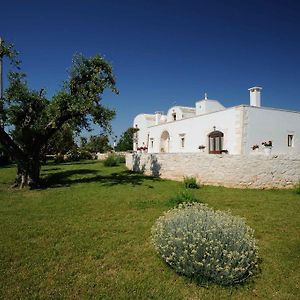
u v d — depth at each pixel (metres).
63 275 4.83
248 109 20.27
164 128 30.11
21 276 4.78
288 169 14.49
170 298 4.23
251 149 20.27
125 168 25.08
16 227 7.27
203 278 4.66
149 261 5.41
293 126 22.39
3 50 14.13
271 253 5.81
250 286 4.62
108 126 15.98
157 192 12.55
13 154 14.47
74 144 41.25
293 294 4.41
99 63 15.41
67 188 13.96
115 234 6.82
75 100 14.55
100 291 4.38
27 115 15.66
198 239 4.70
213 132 22.70
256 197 11.52
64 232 6.92
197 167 15.79
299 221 7.95
